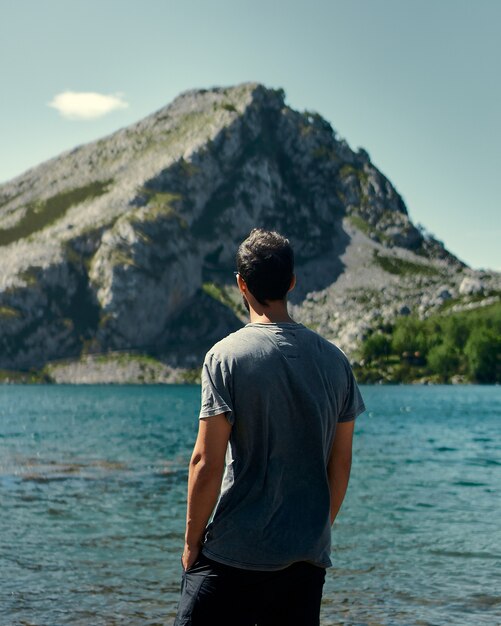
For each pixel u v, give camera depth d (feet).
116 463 101.50
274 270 13.67
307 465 13.16
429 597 33.81
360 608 32.07
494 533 49.57
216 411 12.73
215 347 13.32
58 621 29.89
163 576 37.63
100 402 419.95
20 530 50.31
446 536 48.52
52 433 172.24
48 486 75.46
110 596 33.76
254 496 12.91
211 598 12.91
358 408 14.21
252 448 12.96
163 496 67.87
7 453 117.80
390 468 94.89
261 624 13.38
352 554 43.06
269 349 13.17
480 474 87.45
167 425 208.74
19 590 34.50
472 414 268.21
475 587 35.63
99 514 57.52
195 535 13.05
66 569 38.86
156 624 29.78
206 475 12.73
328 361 13.70
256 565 12.72
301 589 13.17
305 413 13.12
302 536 12.84
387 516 56.70
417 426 200.44
